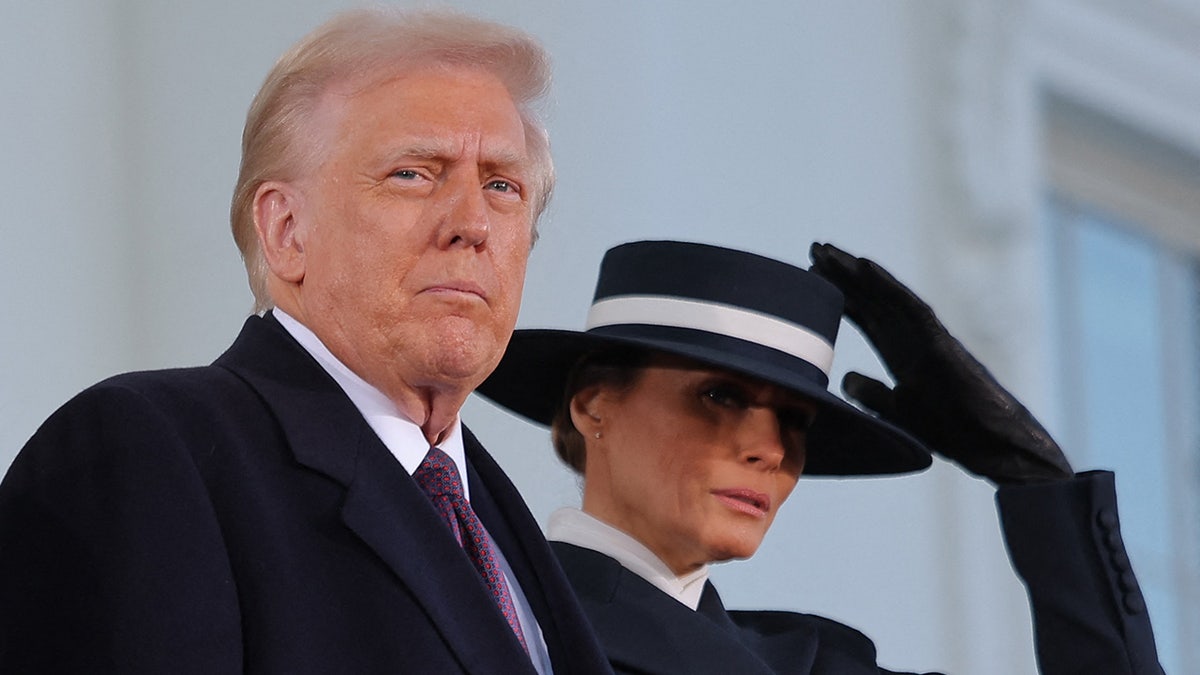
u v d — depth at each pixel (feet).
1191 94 87.97
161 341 56.18
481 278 26.55
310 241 27.04
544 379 38.17
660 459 35.73
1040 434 40.34
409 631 24.45
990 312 74.84
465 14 28.37
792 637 37.17
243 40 58.03
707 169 68.18
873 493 70.23
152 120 57.77
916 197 75.56
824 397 35.65
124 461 23.57
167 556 23.13
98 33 57.52
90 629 22.71
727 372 35.94
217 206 57.00
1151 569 82.79
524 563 28.58
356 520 24.85
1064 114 85.30
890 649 69.05
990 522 71.77
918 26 77.51
